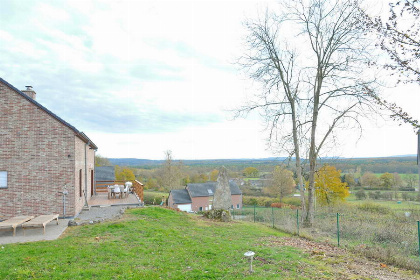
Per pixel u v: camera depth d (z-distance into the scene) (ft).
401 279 24.13
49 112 44.34
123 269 23.30
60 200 44.27
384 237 41.57
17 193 43.09
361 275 24.48
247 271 24.16
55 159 44.52
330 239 42.06
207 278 22.47
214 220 53.01
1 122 43.19
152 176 199.11
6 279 20.48
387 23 20.76
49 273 21.77
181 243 32.99
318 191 93.97
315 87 58.29
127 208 52.80
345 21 51.37
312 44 57.88
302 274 23.81
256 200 145.48
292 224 54.29
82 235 33.24
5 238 31.71
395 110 21.84
